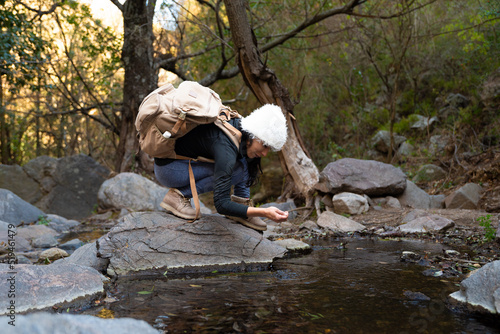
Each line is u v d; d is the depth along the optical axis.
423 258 3.24
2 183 9.13
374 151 10.41
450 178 7.63
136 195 7.82
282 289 2.55
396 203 5.98
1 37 7.46
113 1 9.44
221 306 2.23
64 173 9.37
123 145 9.23
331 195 6.22
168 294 2.47
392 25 10.10
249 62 6.26
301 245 3.83
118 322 1.54
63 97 12.55
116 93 12.52
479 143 8.30
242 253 3.23
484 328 1.89
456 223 4.86
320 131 11.80
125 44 9.25
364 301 2.28
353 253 3.64
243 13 6.09
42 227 5.62
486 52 8.94
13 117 11.56
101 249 3.12
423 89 11.06
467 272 2.86
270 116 2.96
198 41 10.40
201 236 3.26
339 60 11.78
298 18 10.18
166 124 2.88
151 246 3.14
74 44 12.12
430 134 9.87
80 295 2.34
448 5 9.71
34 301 2.18
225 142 2.93
